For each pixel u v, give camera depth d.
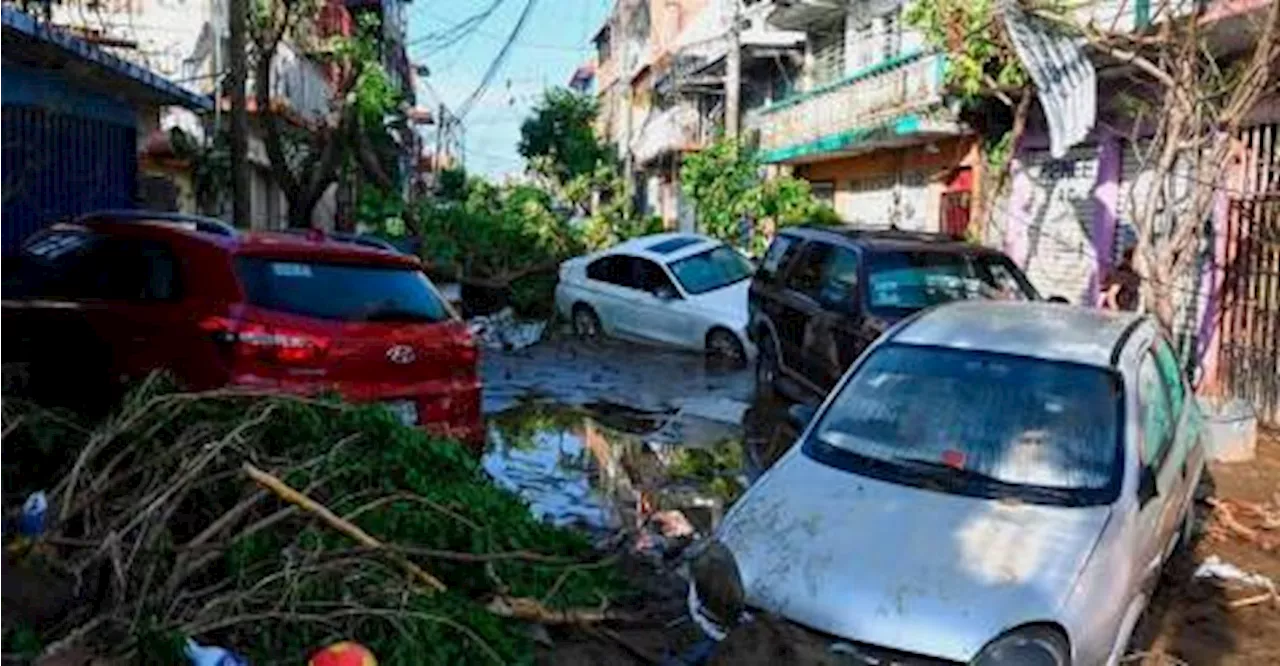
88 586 5.07
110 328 7.51
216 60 21.48
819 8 27.11
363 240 8.41
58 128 12.54
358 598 4.90
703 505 8.67
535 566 5.91
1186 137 10.71
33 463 6.36
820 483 5.79
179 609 4.85
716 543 5.49
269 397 6.12
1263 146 12.28
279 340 7.04
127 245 7.78
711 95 39.06
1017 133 16.61
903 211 23.16
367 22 31.17
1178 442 6.85
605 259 18.73
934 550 5.12
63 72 11.95
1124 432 5.92
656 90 44.72
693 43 39.41
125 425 5.80
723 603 5.20
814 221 22.98
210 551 5.05
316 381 7.12
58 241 8.34
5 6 9.05
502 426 11.60
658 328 17.47
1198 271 12.91
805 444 6.25
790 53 31.53
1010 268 11.71
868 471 5.85
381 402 7.27
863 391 6.47
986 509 5.44
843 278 11.64
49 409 6.72
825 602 4.91
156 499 5.26
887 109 20.95
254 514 5.49
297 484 5.54
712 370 15.52
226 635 4.71
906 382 6.41
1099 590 5.01
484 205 27.64
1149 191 11.52
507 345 17.64
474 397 8.05
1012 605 4.78
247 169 15.15
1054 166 16.91
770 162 28.48
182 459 5.61
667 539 7.61
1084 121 13.90
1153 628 6.34
